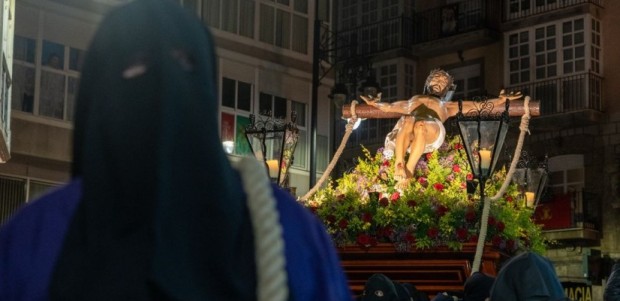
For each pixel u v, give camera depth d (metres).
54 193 2.17
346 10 37.38
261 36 26.25
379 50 36.03
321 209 8.36
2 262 2.09
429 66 35.81
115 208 1.97
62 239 2.07
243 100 25.73
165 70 1.97
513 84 33.69
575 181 32.31
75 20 22.39
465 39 34.38
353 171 9.72
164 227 1.93
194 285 1.94
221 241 1.98
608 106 32.22
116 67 2.00
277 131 10.92
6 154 15.65
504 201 8.70
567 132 32.53
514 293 5.91
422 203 8.12
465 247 7.99
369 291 7.25
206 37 2.08
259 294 1.99
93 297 1.92
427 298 7.86
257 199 2.06
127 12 2.04
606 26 32.50
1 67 14.29
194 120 1.98
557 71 32.75
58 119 22.12
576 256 32.34
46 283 2.03
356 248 8.22
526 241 8.70
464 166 9.22
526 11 33.66
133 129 1.96
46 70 21.97
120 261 1.94
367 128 35.84
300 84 27.02
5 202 21.33
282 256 2.03
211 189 1.98
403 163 9.15
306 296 2.05
